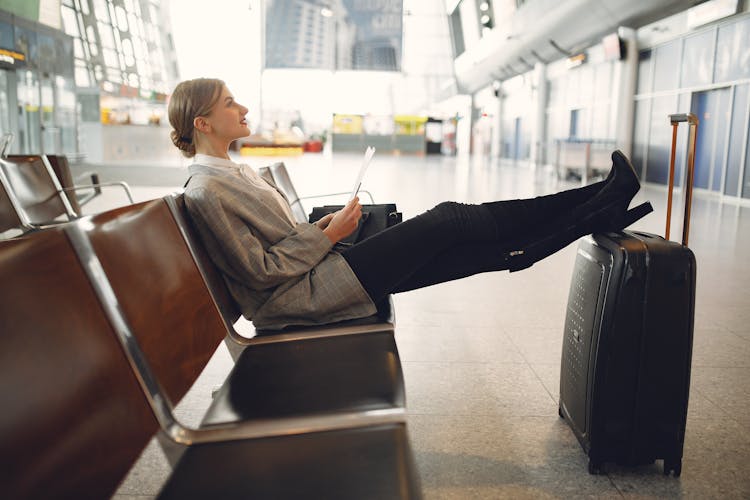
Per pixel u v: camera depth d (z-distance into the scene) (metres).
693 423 2.16
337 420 1.15
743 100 9.91
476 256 1.97
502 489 1.75
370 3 32.25
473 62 26.92
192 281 1.56
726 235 6.41
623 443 1.81
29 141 12.45
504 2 20.00
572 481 1.80
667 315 1.73
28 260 0.95
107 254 1.17
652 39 12.67
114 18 18.00
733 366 2.70
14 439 0.79
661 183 12.72
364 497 0.91
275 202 2.05
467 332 3.23
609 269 1.76
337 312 1.83
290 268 1.82
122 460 1.00
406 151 33.81
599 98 15.12
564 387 2.13
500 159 25.09
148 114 18.69
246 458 1.04
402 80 33.12
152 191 10.77
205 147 2.07
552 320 3.45
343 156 28.09
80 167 13.13
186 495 0.94
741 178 9.82
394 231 1.89
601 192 1.93
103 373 1.03
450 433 2.10
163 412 1.13
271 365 1.49
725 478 1.82
